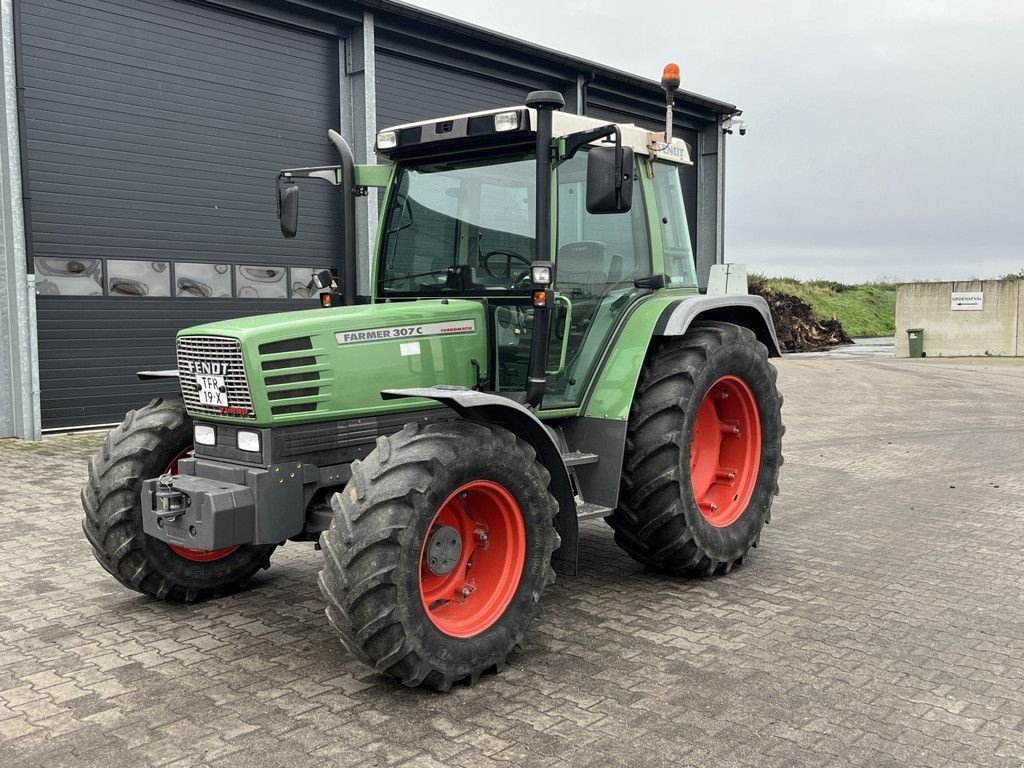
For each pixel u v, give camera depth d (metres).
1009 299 26.78
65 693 3.58
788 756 3.04
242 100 11.83
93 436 10.25
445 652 3.49
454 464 3.53
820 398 15.35
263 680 3.70
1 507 6.85
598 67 16.09
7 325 9.98
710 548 4.89
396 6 12.70
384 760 3.02
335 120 12.90
